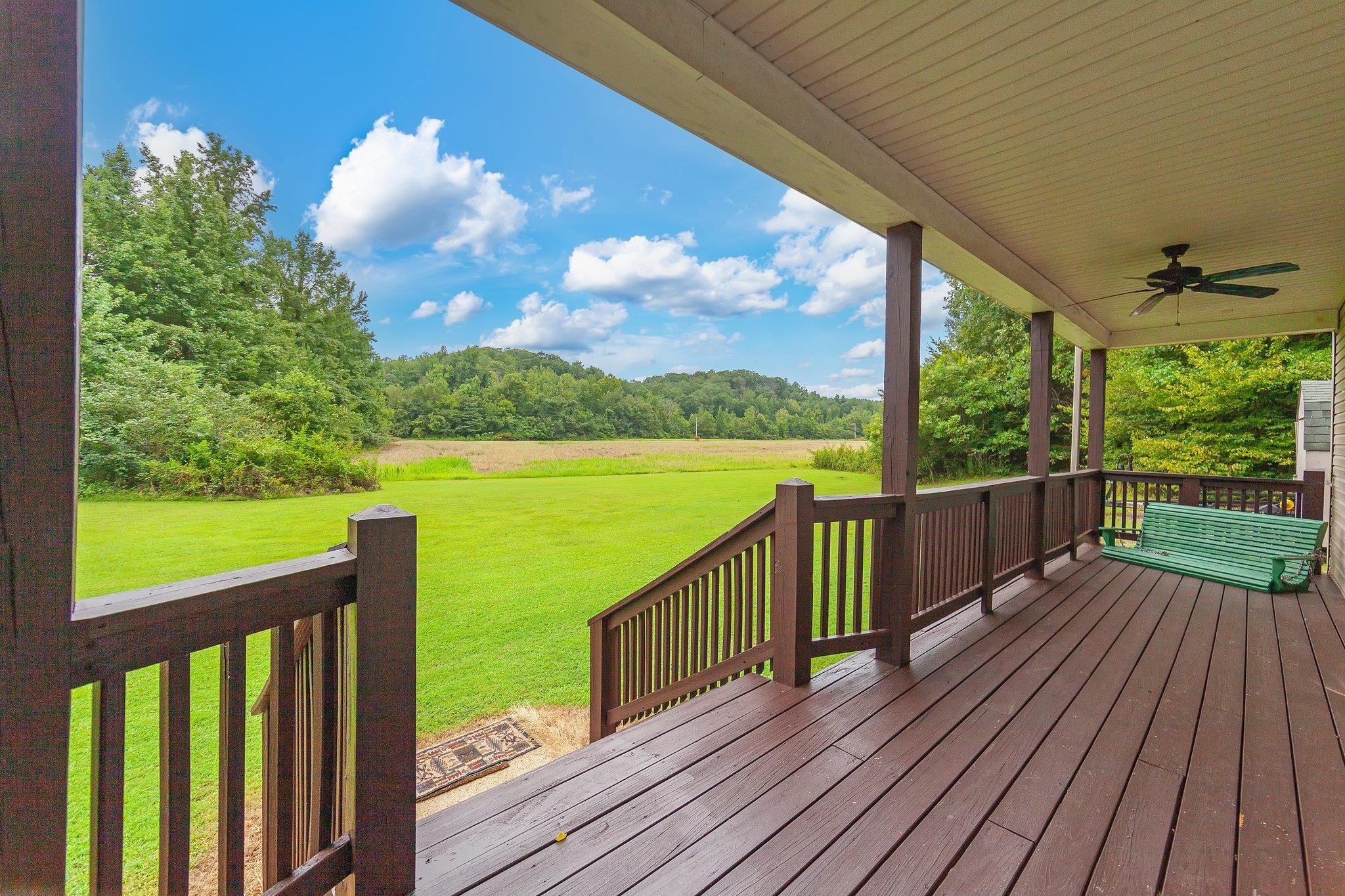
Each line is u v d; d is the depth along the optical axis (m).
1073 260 4.05
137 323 12.59
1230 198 3.04
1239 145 2.49
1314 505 5.36
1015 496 4.32
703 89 1.81
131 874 3.01
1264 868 1.50
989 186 2.91
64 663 0.81
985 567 3.74
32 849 0.80
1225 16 1.71
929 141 2.48
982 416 15.60
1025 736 2.18
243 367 14.23
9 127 0.77
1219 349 10.89
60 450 0.80
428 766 3.73
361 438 17.42
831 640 2.71
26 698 0.79
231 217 15.48
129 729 4.57
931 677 2.72
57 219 0.80
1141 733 2.21
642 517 13.38
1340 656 3.03
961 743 2.12
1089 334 5.58
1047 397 4.65
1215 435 10.78
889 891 1.40
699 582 3.10
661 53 1.63
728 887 1.40
